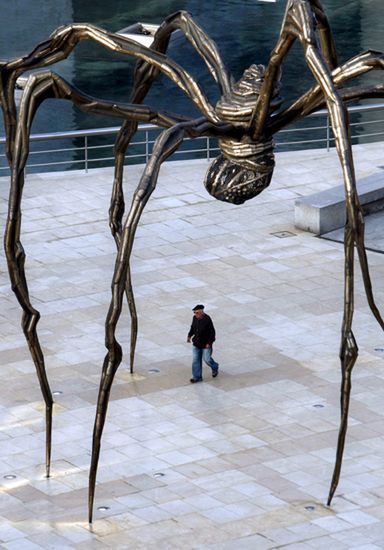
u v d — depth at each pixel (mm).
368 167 90812
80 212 83062
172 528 50156
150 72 52656
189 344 66188
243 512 51250
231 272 75125
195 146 102500
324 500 52031
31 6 143500
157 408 59656
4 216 81938
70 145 103188
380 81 116000
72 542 49281
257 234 80625
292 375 62812
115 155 56875
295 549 48688
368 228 81688
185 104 111250
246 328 68000
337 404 59969
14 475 54062
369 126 106562
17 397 60531
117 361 44500
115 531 49938
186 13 46906
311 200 81438
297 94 113500
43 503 52000
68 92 44344
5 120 48344
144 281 73625
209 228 81375
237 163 43594
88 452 55844
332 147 99000
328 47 47531
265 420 58562
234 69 123125
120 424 58156
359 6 142875
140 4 145375
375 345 65875
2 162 101375
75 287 72938
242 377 62625
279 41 41312
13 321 68625
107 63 121250
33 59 47219
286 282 73875
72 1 146375
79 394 60875
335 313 69812
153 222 81875
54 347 65625
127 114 44562
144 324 68375
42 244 78625
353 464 54781
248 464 54875
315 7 46031
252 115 42562
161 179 88125
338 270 75500
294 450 55969
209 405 59969
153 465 54812
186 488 53000
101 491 52750
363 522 50531
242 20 138375
